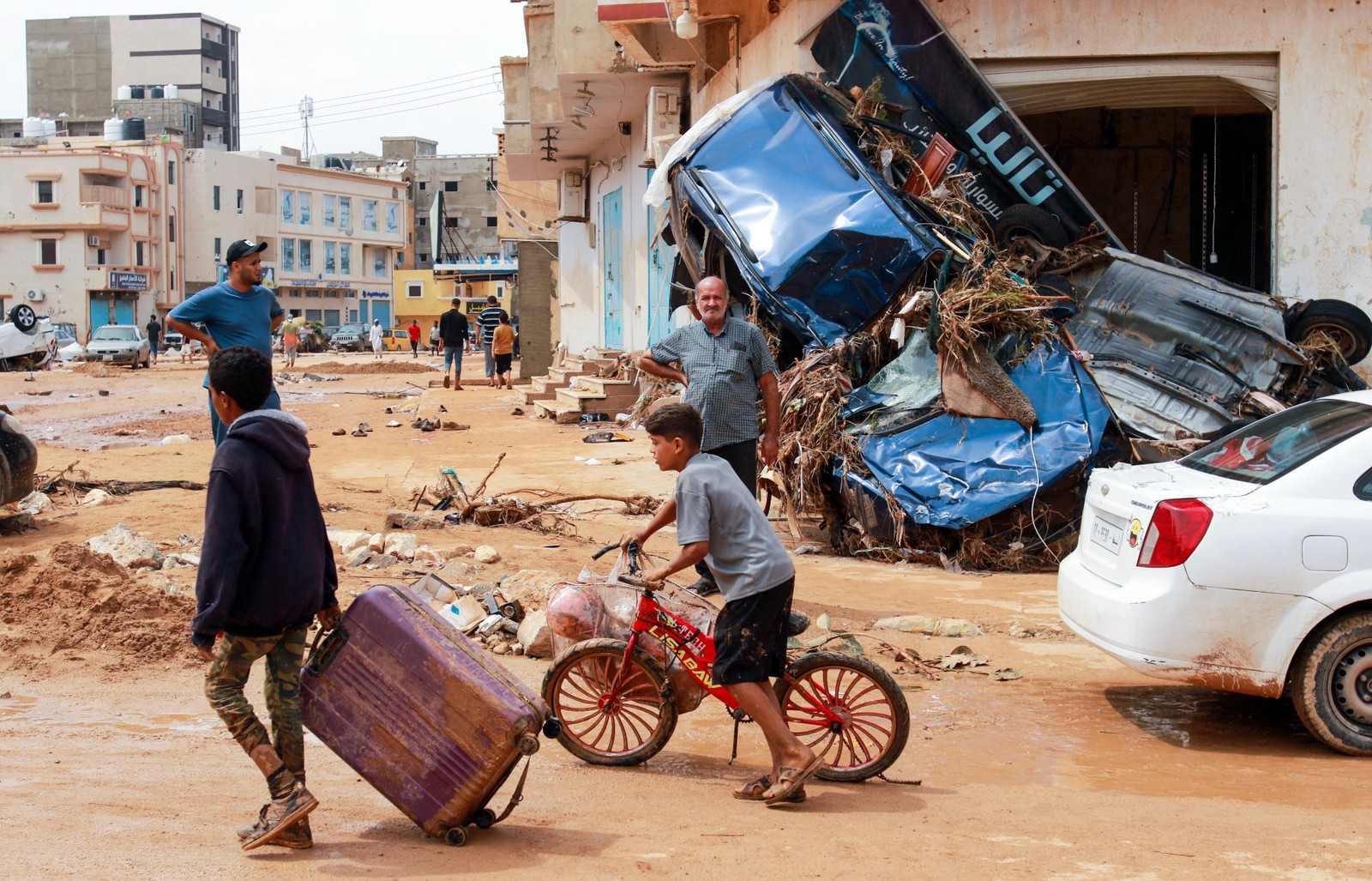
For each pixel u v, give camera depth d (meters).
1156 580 5.72
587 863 3.99
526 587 8.07
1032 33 13.64
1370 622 5.59
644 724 5.43
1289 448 6.03
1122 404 10.72
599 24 19.11
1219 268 19.00
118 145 79.56
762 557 4.73
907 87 13.38
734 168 12.01
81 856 3.77
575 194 28.89
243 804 4.55
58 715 5.83
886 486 10.02
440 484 12.33
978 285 10.78
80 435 19.95
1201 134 18.88
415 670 4.21
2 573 7.26
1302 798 5.02
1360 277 13.57
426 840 4.24
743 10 16.27
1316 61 13.45
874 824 4.52
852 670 5.11
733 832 4.39
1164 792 5.08
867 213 11.27
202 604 3.84
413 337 64.56
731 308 12.30
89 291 74.00
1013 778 5.27
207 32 113.38
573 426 20.09
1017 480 9.80
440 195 63.34
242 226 85.56
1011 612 8.41
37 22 111.81
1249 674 5.64
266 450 3.96
